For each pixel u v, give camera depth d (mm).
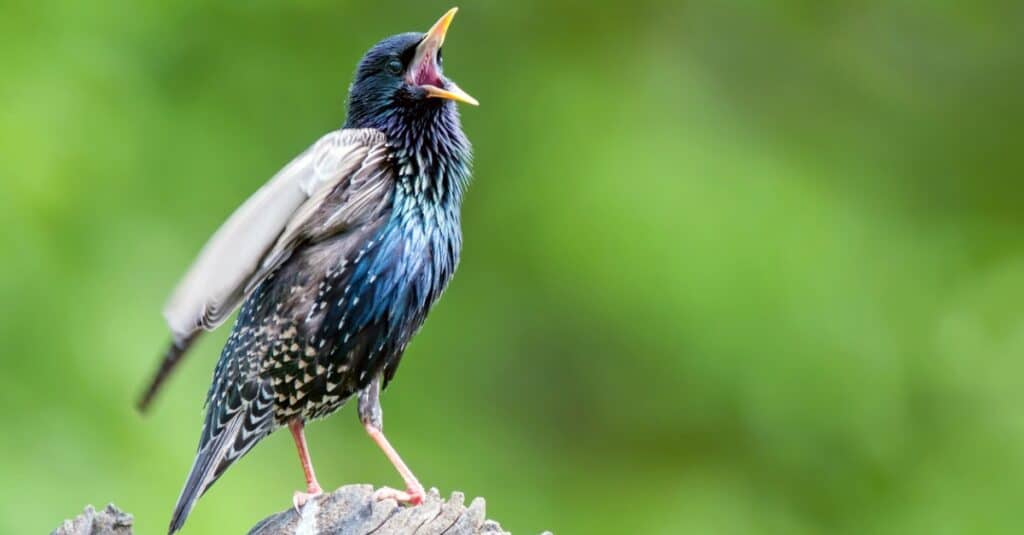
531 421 14031
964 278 14719
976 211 15547
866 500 14078
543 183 13891
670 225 13297
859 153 15336
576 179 13742
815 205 13867
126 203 12773
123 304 12312
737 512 13938
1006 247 15250
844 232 13930
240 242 7066
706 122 14508
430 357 13961
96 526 6844
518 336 14062
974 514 13945
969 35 16203
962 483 14016
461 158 8633
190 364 12141
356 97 8664
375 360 8375
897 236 14500
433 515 6883
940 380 14203
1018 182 15859
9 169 12156
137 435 11719
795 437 13883
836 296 13438
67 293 12094
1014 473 14039
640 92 14703
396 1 15016
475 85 14844
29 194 12164
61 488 11375
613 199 13445
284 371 8227
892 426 13844
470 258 14133
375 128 8492
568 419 14055
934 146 15766
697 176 13695
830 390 13352
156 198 13078
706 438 14133
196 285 6738
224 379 8336
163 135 13398
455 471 13477
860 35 16062
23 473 11359
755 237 13414
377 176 8266
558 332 13938
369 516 6934
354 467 13023
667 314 13203
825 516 14094
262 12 14547
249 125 14086
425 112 8492
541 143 14234
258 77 14305
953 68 16156
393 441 13461
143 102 13367
